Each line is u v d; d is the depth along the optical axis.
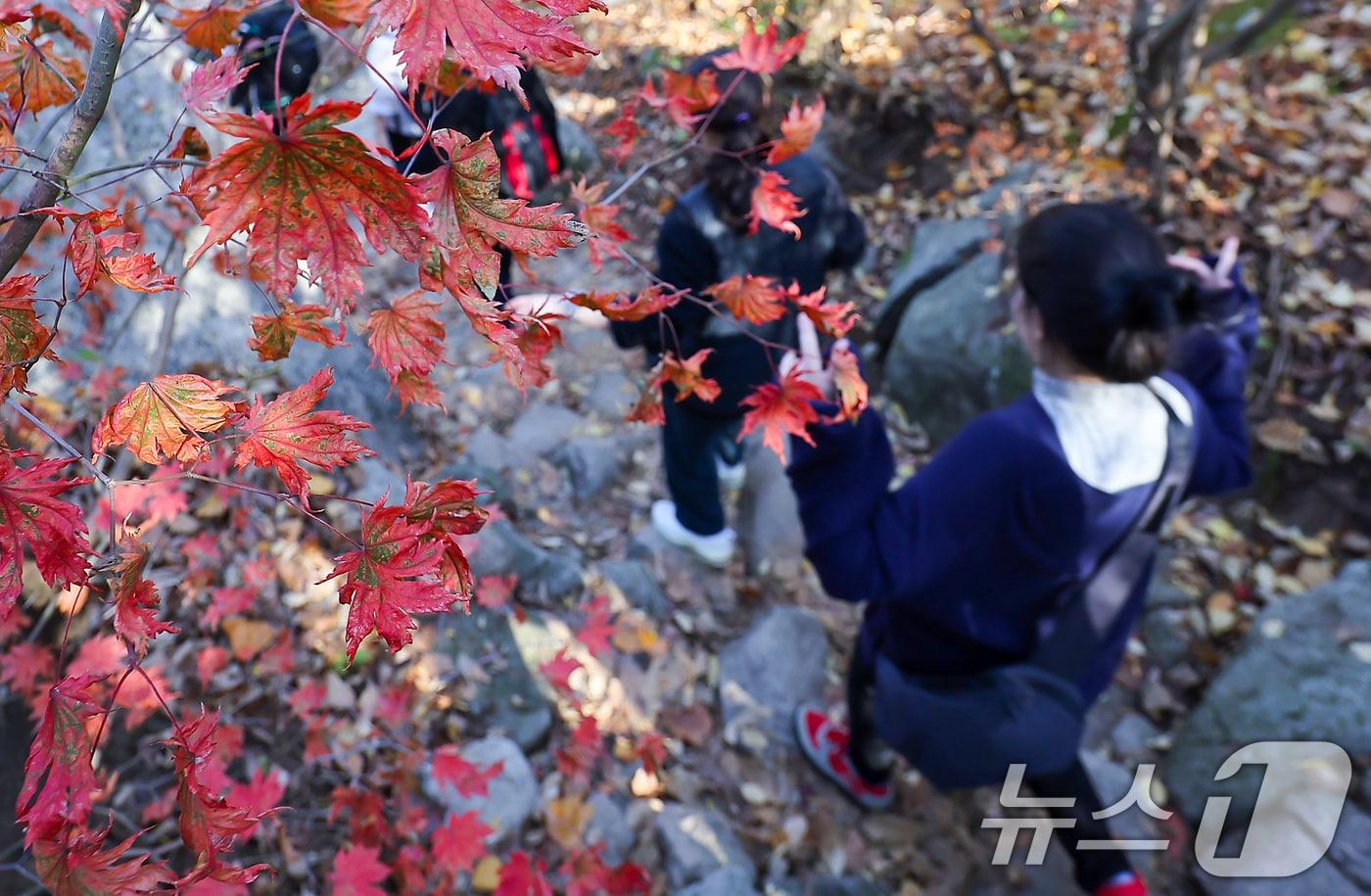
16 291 0.51
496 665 2.43
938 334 3.55
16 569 0.49
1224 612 2.73
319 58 2.09
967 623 1.55
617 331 2.21
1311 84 3.69
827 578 1.45
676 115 1.07
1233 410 1.59
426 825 2.06
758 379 2.30
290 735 2.12
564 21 0.45
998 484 1.40
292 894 1.82
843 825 2.38
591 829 2.21
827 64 4.50
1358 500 2.83
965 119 4.22
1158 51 3.14
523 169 2.50
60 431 2.08
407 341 0.64
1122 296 1.26
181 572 2.16
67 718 0.53
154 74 2.43
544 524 3.09
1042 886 2.25
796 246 2.11
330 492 2.55
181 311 2.56
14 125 0.70
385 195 0.44
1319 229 3.30
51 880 0.51
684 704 2.61
